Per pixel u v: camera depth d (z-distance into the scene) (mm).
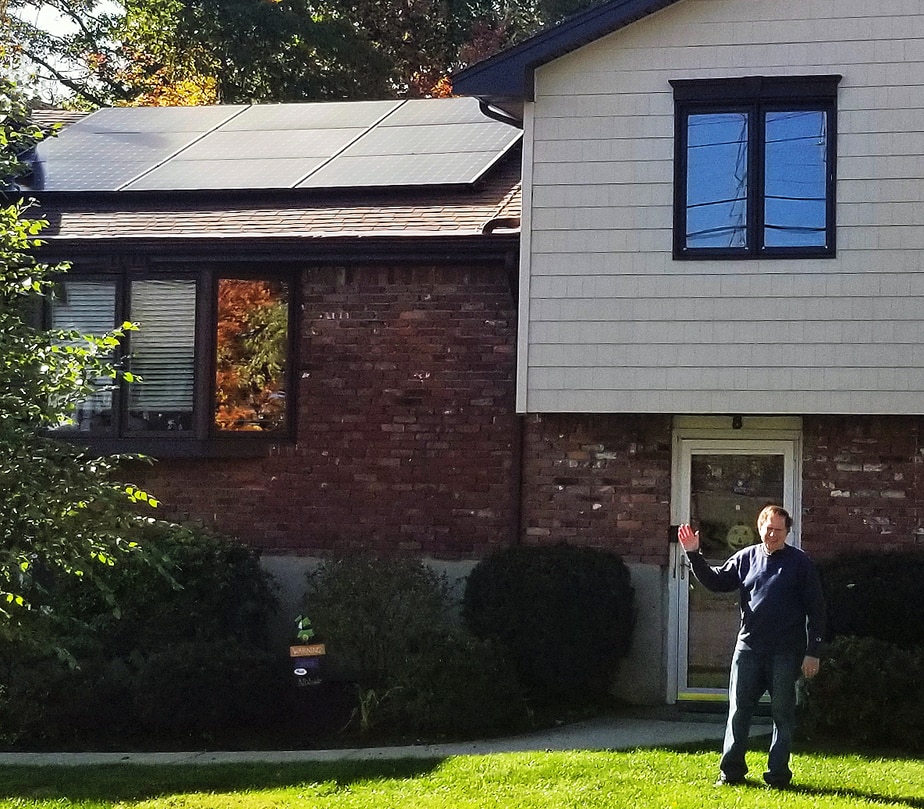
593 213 11609
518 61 11664
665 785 8133
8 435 7336
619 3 11508
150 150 15094
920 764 8883
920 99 11164
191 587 11633
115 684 10555
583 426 12258
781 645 8195
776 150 11406
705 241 11469
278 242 12500
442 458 12586
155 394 12977
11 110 8828
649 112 11586
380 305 12820
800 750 9414
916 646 10125
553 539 12227
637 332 11492
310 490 12828
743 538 12008
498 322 12570
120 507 8227
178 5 27469
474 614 11336
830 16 11352
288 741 10414
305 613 11773
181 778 8703
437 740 10227
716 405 11328
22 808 7895
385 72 28969
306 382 12898
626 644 11664
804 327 11227
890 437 11719
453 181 13227
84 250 12797
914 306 11078
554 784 8195
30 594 8555
